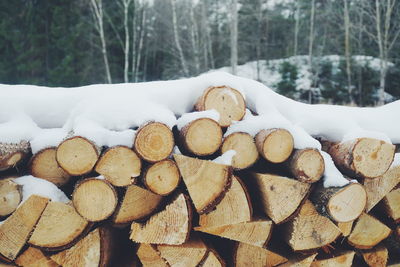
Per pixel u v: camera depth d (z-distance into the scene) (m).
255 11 19.16
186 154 2.21
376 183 2.33
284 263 2.22
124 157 2.00
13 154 2.11
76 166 1.99
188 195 2.13
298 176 2.11
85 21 16.41
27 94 2.45
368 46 16.92
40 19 15.41
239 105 2.27
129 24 18.05
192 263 2.04
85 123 2.11
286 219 2.12
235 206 2.06
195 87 2.40
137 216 2.11
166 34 19.94
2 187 2.07
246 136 2.17
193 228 2.13
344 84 13.95
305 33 19.48
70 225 2.04
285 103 2.60
